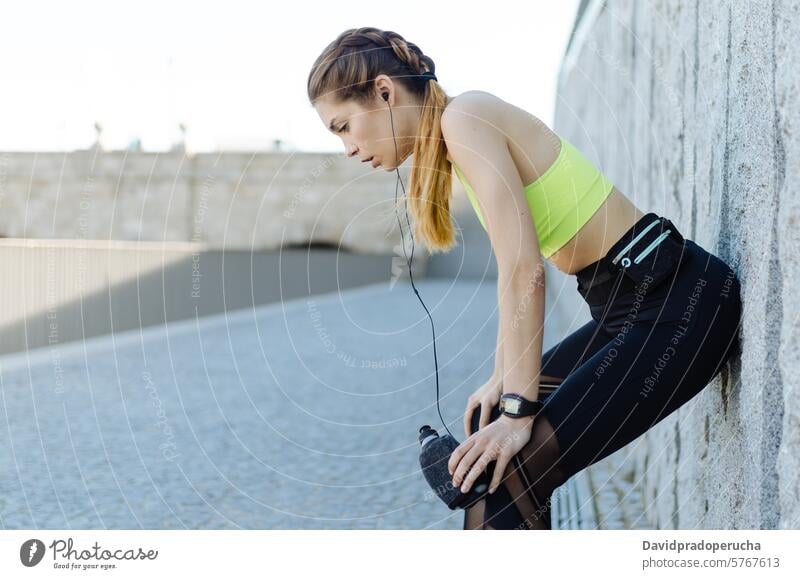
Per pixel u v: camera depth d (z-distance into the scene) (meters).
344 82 1.53
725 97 1.81
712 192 1.94
